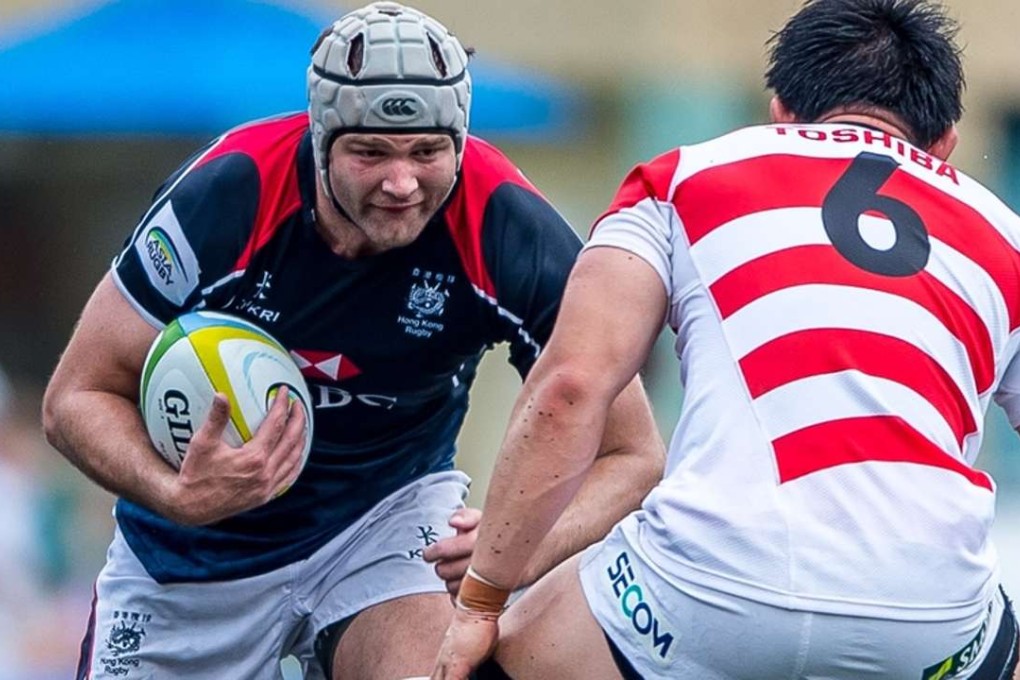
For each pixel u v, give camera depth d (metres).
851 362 12.41
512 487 12.59
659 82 43.66
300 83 33.78
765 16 43.56
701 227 12.94
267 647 16.88
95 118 34.06
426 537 16.53
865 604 12.03
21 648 28.72
